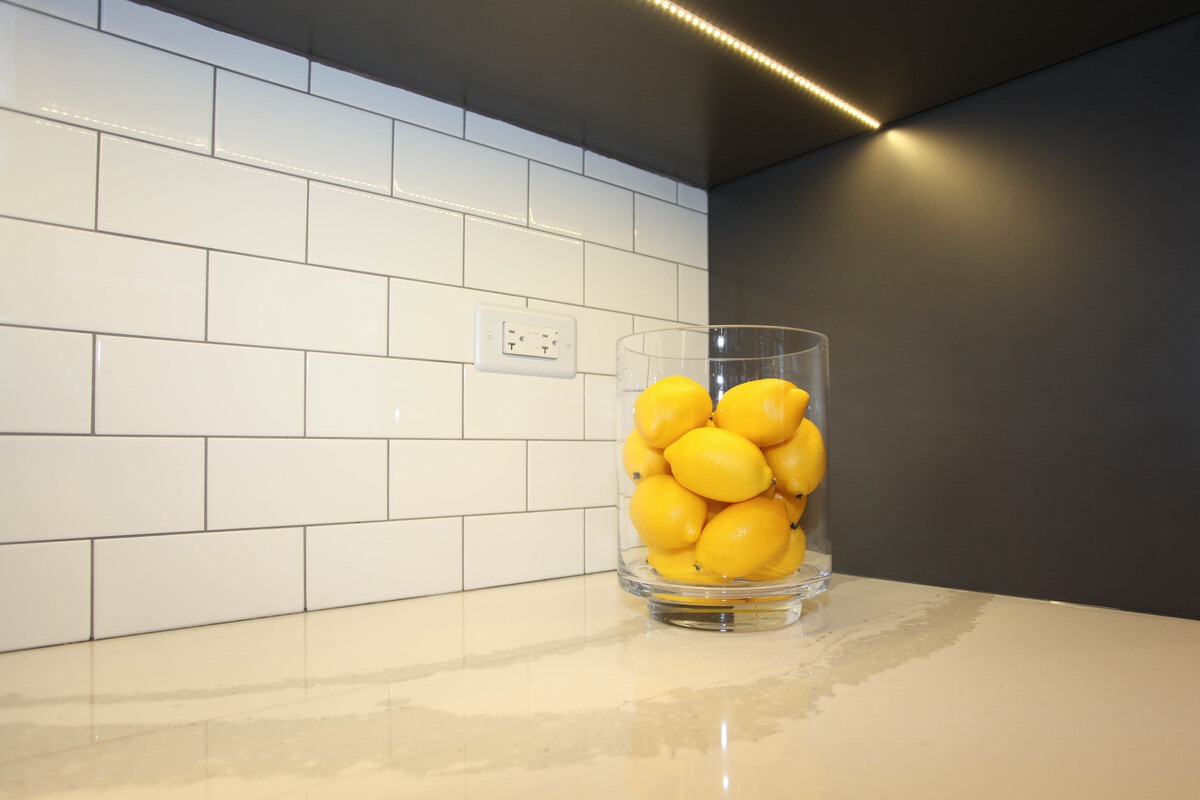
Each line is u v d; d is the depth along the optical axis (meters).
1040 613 0.77
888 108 0.97
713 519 0.68
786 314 1.13
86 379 0.69
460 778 0.39
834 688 0.54
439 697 0.52
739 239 1.20
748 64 0.86
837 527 1.03
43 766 0.41
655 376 0.72
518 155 1.01
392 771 0.40
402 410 0.88
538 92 0.92
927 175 0.97
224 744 0.44
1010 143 0.89
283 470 0.80
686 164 1.15
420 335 0.90
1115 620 0.74
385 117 0.89
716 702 0.51
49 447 0.67
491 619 0.77
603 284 1.10
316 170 0.83
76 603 0.68
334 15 0.76
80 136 0.70
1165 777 0.39
